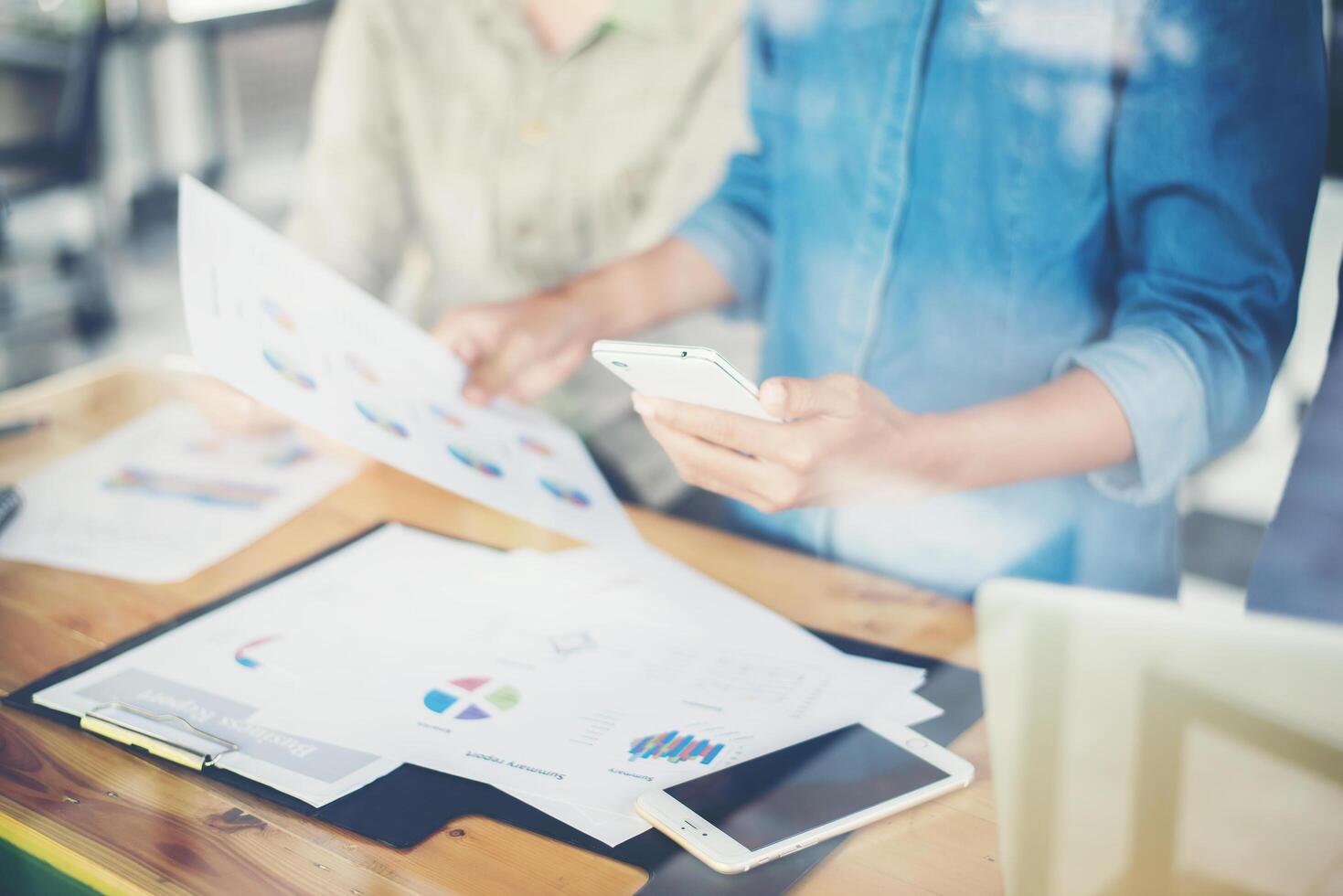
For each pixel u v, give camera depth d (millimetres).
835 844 467
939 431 747
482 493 672
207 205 709
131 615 662
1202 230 825
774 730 548
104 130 2195
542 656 621
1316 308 856
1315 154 798
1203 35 799
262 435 955
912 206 1002
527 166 1429
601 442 1375
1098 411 811
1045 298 959
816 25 1020
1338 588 867
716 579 730
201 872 448
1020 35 890
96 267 2305
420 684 589
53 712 561
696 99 1318
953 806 494
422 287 1559
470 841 466
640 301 1054
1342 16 792
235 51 2000
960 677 604
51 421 982
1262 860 464
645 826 476
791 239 1108
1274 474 899
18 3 2055
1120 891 440
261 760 520
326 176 1507
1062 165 906
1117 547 966
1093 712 567
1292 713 563
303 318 740
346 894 436
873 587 720
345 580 709
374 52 1469
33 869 474
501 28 1377
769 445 657
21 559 733
